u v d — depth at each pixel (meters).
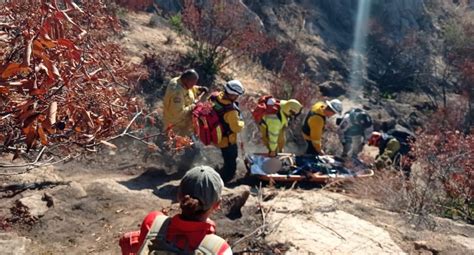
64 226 4.84
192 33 13.89
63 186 5.51
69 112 2.26
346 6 30.33
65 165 6.81
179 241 2.05
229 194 5.27
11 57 2.08
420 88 25.92
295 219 5.24
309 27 26.33
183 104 6.48
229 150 6.70
